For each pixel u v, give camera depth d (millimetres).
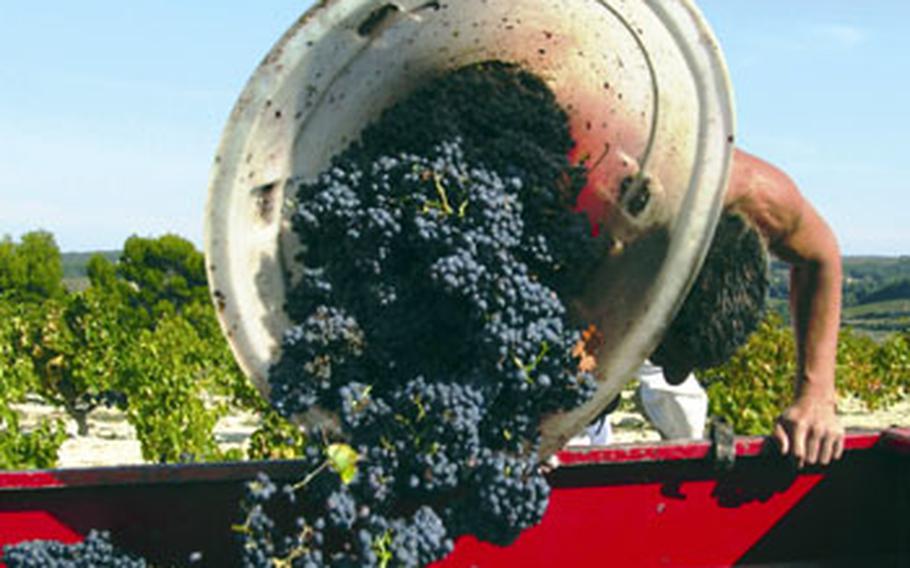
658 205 3158
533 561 3633
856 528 3928
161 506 3359
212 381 19266
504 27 3426
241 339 3287
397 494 3096
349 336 3066
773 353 15086
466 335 3111
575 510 3650
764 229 3693
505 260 2994
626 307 3160
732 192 3559
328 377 3082
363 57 3262
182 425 13430
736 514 3807
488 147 3277
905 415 20469
